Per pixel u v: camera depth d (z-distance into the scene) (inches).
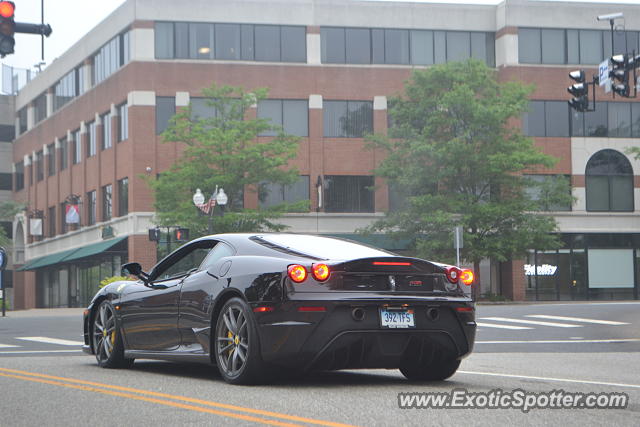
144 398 288.0
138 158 1943.9
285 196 1991.9
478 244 1701.5
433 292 331.0
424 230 1733.5
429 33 2064.5
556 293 2021.4
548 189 1729.8
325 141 2015.3
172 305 362.3
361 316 315.3
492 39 2079.2
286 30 2023.9
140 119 1947.6
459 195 1705.2
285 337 311.6
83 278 2249.0
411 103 1776.6
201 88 1923.0
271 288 316.2
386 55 2054.6
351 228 2014.0
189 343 354.3
